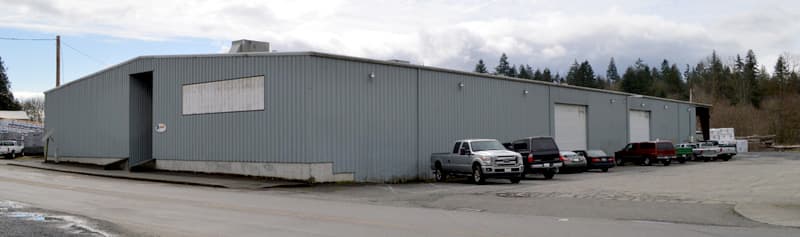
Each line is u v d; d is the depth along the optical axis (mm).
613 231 10969
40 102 113000
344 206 15984
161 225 11914
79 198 17641
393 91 28547
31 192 19609
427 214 13961
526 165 28078
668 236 10383
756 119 84125
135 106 36094
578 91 41969
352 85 26812
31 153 55500
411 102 29375
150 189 21750
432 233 10773
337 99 26172
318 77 25609
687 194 18641
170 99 32438
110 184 24141
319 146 25406
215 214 13805
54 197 17906
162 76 33062
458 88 32156
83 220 12578
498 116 34750
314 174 25125
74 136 42219
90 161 40000
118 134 36750
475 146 25969
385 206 16062
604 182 24656
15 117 86938
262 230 11281
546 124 38750
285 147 25891
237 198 18375
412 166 29078
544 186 22969
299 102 25500
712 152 45812
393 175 28109
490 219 12922
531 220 12719
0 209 14656
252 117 27406
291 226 11797
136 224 12039
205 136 30047
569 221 12523
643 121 50594
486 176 24609
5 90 100312
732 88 110375
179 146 31766
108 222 12273
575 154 33375
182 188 22656
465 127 32375
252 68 27469
